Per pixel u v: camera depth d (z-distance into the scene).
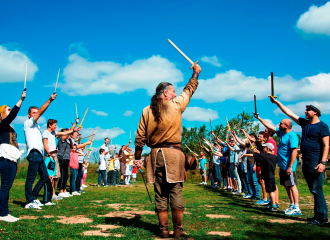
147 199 7.61
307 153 4.73
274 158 5.89
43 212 5.03
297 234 3.68
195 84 3.90
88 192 9.88
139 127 3.77
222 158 11.19
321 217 4.40
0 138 4.43
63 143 8.25
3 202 4.24
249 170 7.98
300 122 5.12
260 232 3.73
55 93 5.38
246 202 7.22
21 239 3.17
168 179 3.46
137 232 3.56
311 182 4.63
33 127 5.70
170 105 3.61
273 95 5.44
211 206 6.33
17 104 4.38
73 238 3.25
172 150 3.55
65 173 8.33
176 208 3.48
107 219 4.46
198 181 17.41
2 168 4.31
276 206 5.81
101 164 13.22
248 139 8.09
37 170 5.69
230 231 3.82
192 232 3.70
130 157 15.56
